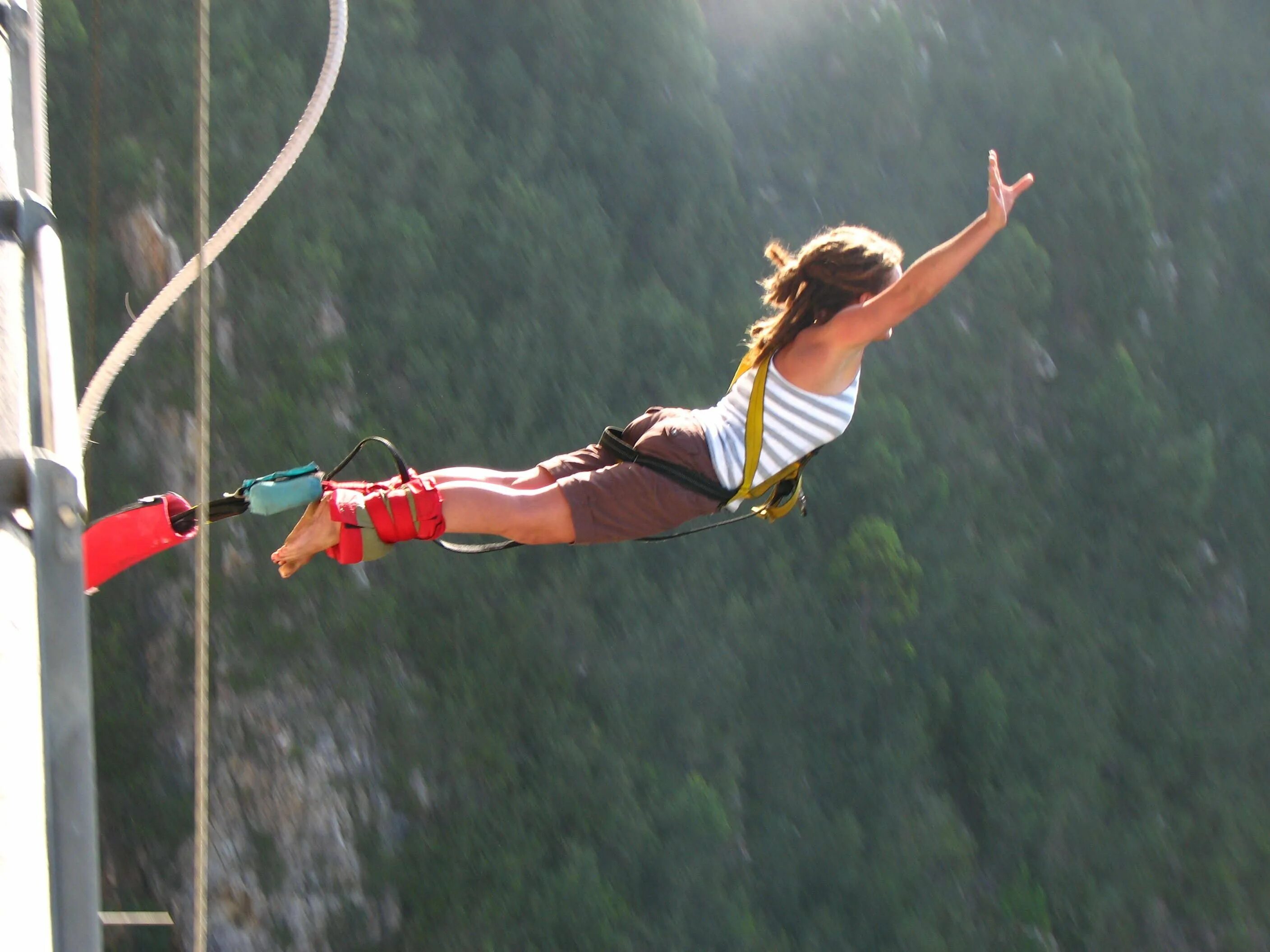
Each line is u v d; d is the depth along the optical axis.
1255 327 108.50
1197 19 116.38
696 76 82.31
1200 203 110.38
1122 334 100.06
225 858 54.00
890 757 72.00
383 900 56.88
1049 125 101.31
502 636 62.75
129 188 59.88
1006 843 75.06
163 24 63.22
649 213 79.50
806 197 90.69
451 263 70.19
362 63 70.25
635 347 73.88
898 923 67.62
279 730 56.50
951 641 78.81
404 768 58.47
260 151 65.25
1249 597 95.44
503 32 77.56
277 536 58.09
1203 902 79.56
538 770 61.56
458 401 67.56
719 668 68.38
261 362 62.62
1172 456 93.06
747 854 66.25
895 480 79.31
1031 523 88.50
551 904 58.50
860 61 94.00
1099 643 86.25
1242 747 87.94
